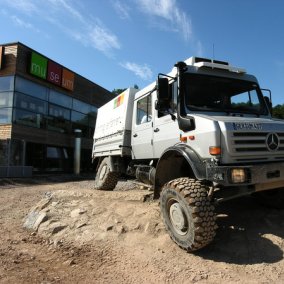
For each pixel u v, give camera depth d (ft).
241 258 17.54
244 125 18.58
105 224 23.07
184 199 17.76
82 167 81.00
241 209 23.39
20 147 61.93
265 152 18.84
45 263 19.25
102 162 36.73
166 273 16.80
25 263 19.13
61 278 17.10
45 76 67.56
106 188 36.19
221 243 18.92
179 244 18.42
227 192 19.13
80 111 80.94
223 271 16.47
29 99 64.69
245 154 18.28
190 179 18.90
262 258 17.38
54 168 72.13
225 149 18.04
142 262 18.16
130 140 30.42
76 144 75.20
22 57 62.69
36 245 22.34
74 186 47.14
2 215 30.07
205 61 23.36
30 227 25.85
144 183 28.19
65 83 74.02
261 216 21.72
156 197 21.71
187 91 21.58
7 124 60.64
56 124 72.23
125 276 16.99
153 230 21.06
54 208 27.68
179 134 21.50
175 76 22.30
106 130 36.27
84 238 22.13
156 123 24.75
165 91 21.62
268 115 23.66
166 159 21.57
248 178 17.54
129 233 21.53
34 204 33.53
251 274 16.11
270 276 15.83
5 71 61.77
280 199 22.34
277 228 20.01
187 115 20.66
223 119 18.93
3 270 17.98
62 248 21.33
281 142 19.43
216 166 17.69
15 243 22.59
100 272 17.66
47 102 69.56
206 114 21.24
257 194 23.54
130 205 25.52
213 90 22.33
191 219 17.38
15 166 59.41
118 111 32.86
